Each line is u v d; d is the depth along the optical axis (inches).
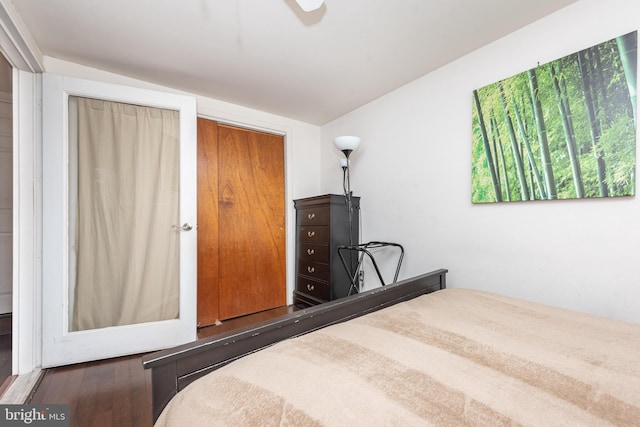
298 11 57.9
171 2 55.0
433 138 81.9
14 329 65.8
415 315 42.9
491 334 36.3
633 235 50.0
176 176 82.6
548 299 60.0
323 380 25.3
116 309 75.9
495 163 67.2
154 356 27.7
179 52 72.1
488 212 69.7
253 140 113.8
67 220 70.6
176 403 24.7
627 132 49.6
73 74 76.2
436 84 81.0
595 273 54.1
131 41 67.2
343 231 103.2
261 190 115.3
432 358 29.7
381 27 63.0
